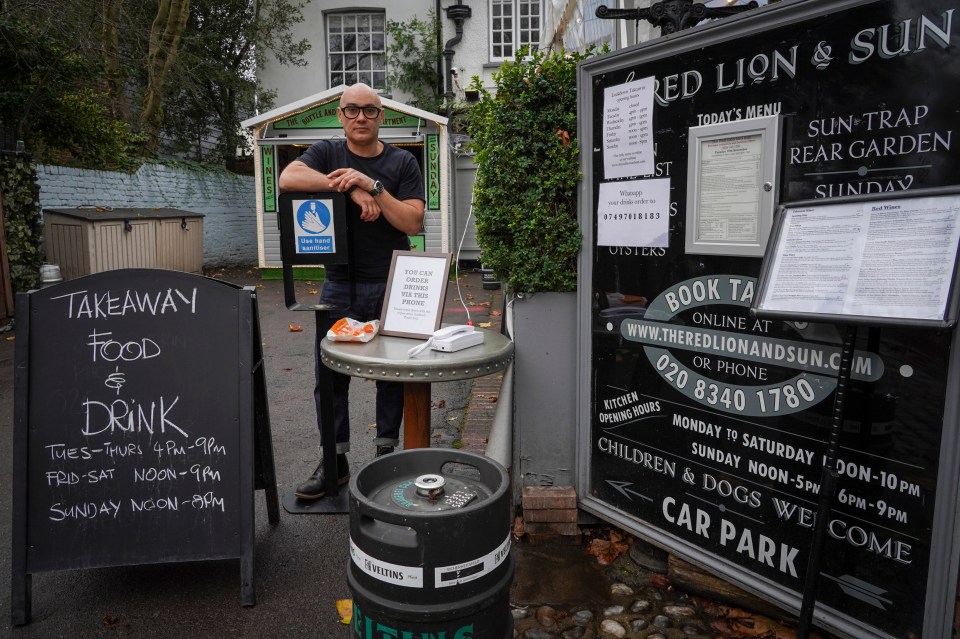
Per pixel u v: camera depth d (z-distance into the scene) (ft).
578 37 16.66
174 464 8.62
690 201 7.62
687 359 8.01
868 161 6.14
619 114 8.48
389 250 11.09
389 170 10.92
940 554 5.92
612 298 8.91
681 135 7.76
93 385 8.59
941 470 5.86
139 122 45.14
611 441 9.19
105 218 33.17
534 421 9.96
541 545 9.74
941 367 5.81
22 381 8.38
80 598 8.76
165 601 8.69
